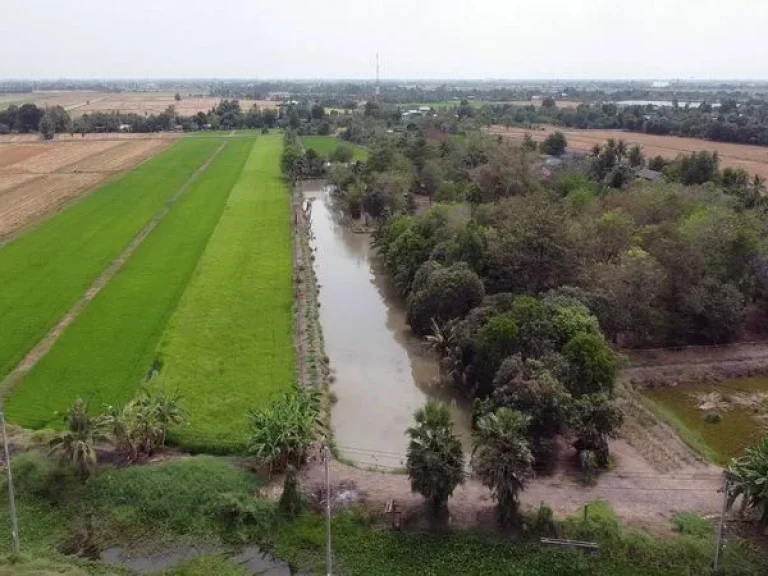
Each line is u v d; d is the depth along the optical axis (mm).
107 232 102188
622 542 36938
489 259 69312
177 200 126562
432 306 65750
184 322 67188
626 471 43938
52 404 51062
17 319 67625
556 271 65625
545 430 45375
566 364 48344
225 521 39469
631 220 75438
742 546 36594
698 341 64750
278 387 54438
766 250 69062
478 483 42281
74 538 38531
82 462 41938
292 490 39500
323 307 78438
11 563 35625
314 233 115125
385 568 36312
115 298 73875
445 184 115688
